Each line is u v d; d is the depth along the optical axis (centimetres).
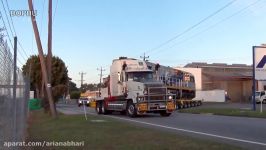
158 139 1456
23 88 1445
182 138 1492
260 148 1311
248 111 3562
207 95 8625
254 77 3934
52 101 2772
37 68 5906
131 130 1783
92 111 4606
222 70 10156
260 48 3966
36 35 2702
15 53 940
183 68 9244
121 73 3353
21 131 1334
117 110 3419
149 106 3156
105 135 1585
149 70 3309
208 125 2259
